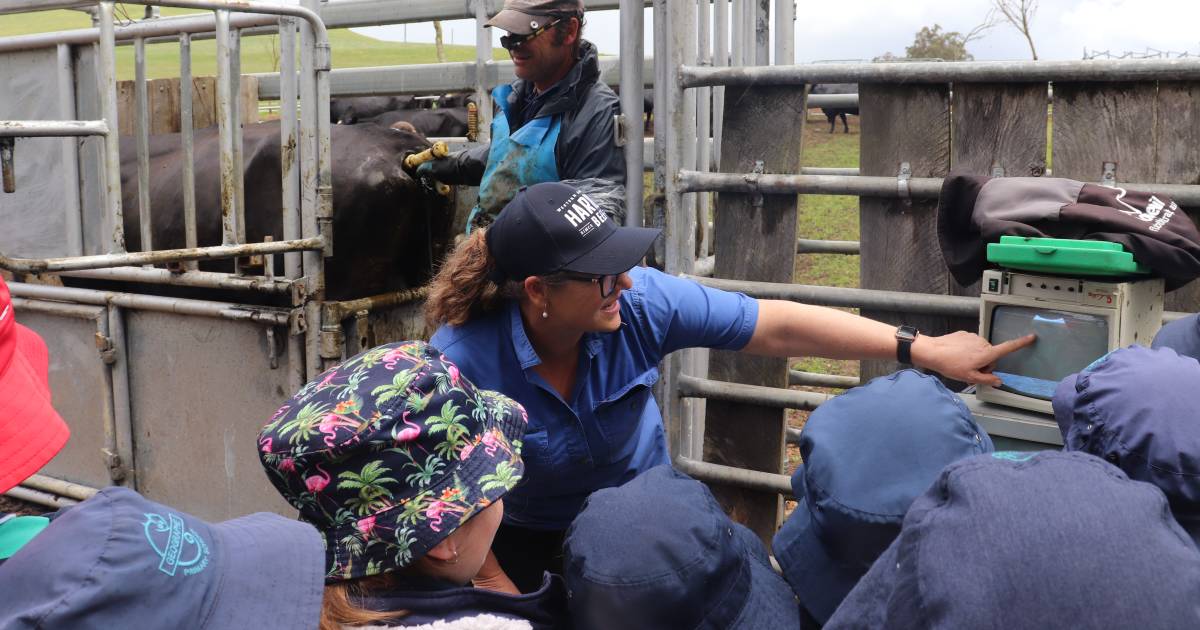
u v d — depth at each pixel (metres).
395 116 5.28
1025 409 2.03
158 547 1.02
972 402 2.13
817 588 1.49
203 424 3.85
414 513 1.28
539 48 3.17
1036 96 2.51
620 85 3.25
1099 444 1.26
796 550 1.54
